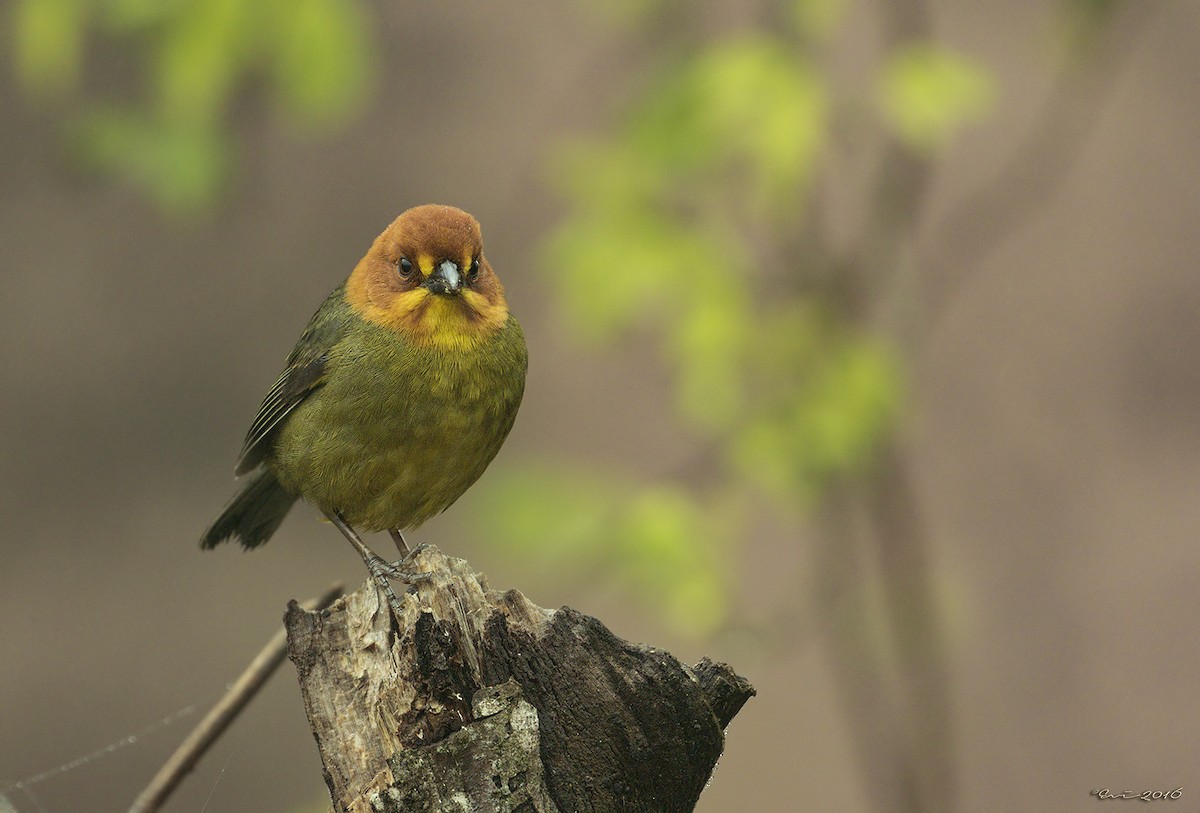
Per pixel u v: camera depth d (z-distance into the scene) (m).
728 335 7.68
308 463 6.70
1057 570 15.14
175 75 7.58
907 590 9.23
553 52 20.03
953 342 16.78
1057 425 16.30
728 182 7.98
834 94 7.71
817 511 8.24
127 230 19.17
